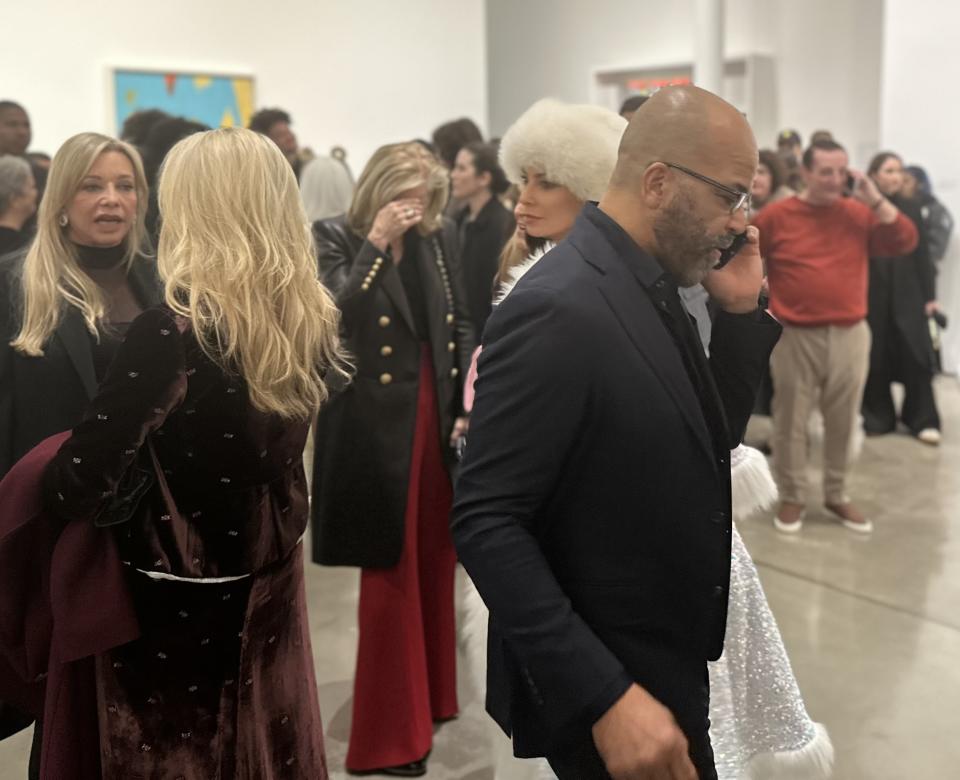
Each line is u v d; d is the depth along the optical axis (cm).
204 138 151
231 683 156
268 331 149
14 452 202
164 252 150
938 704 287
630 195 125
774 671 196
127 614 147
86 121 616
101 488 139
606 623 122
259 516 155
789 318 415
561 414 116
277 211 152
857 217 411
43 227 202
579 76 948
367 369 246
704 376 127
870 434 579
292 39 703
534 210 188
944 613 345
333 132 731
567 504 122
